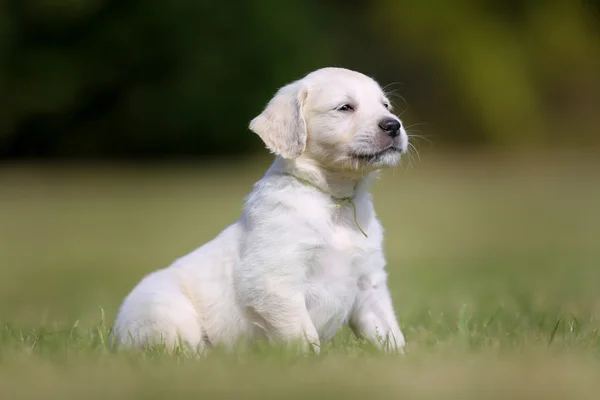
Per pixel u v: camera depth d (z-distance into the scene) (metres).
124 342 5.55
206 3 29.61
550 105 33.28
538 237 16.03
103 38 29.23
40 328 6.51
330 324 5.67
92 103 30.08
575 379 4.12
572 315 6.42
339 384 4.05
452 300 8.66
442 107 33.25
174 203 21.14
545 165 29.31
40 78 28.83
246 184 24.75
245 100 30.56
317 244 5.48
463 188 24.53
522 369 4.34
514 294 8.79
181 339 5.48
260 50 30.48
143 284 5.82
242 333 5.55
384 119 5.77
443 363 4.55
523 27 33.50
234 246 5.68
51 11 28.23
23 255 14.41
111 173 27.86
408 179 26.95
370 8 33.31
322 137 5.79
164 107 29.95
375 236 5.83
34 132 30.23
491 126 32.94
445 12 33.00
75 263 13.38
